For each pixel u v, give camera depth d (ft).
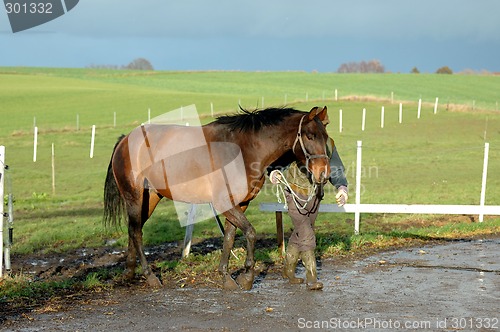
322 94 240.32
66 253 37.29
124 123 151.23
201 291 26.32
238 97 207.21
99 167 95.30
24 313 23.04
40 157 104.27
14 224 47.37
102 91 216.54
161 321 21.85
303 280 27.50
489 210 43.52
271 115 25.66
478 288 26.25
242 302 24.34
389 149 109.91
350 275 29.01
